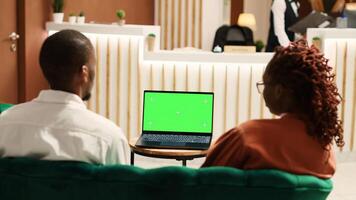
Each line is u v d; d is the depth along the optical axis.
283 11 6.11
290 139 1.66
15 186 1.73
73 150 1.73
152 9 8.30
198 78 5.21
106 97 5.38
